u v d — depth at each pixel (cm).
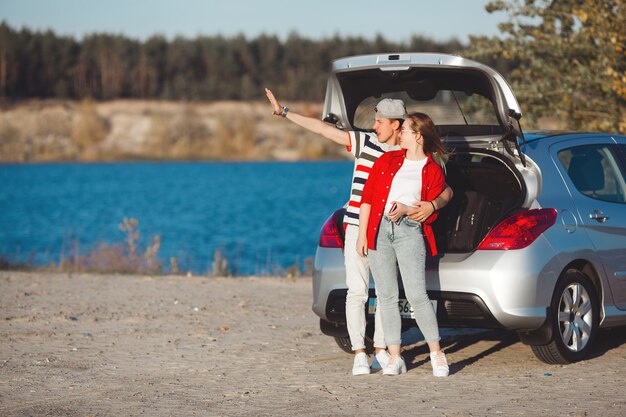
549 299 724
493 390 666
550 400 627
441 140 732
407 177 695
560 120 1460
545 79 1438
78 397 675
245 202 6022
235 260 2470
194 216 4766
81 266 1695
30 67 15400
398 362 730
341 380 719
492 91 732
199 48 16462
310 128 738
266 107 15488
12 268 1705
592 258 761
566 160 783
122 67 15812
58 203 6100
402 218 697
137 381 729
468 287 710
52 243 3194
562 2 1420
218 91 15812
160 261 1761
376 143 727
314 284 772
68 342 898
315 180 9112
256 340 911
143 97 15850
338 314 759
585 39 1380
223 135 13962
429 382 700
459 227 761
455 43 13225
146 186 8250
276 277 1528
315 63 16412
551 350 741
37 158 13225
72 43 15862
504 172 771
